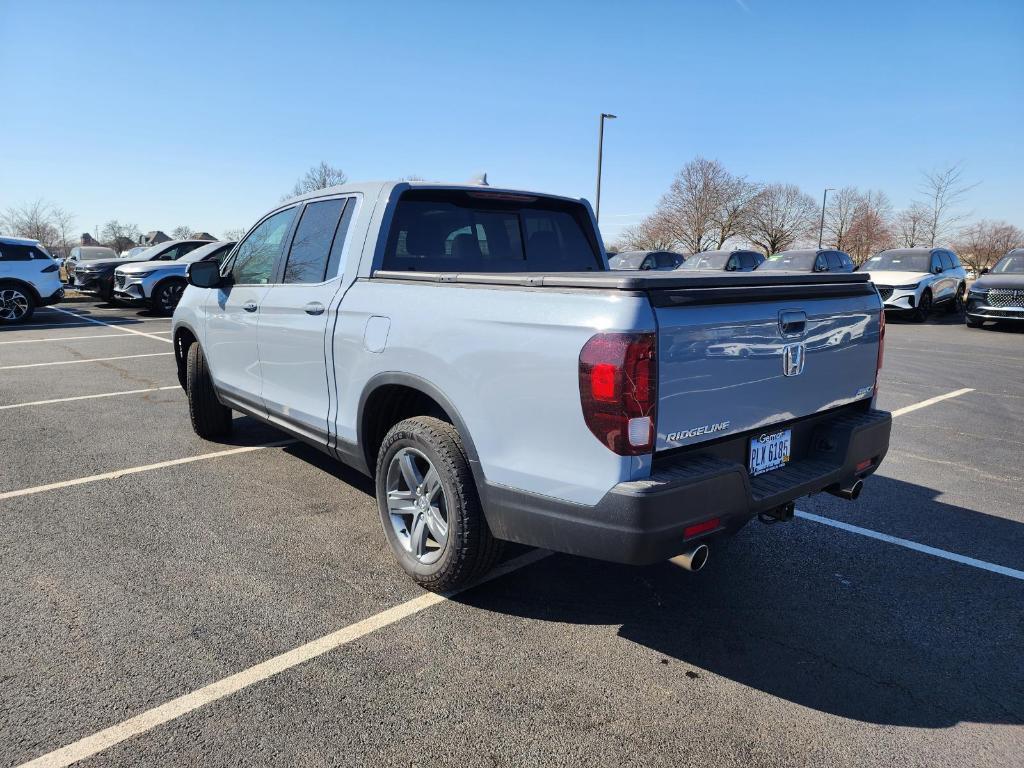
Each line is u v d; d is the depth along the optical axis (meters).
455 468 2.91
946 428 6.45
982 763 2.20
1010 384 8.62
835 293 3.09
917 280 16.30
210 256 16.92
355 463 3.66
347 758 2.18
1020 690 2.58
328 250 3.88
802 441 3.12
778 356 2.80
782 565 3.59
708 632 2.95
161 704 2.42
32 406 6.91
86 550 3.62
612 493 2.37
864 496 4.62
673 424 2.44
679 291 2.42
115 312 17.66
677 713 2.42
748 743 2.28
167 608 3.05
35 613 2.99
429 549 3.27
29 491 4.48
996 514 4.31
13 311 14.60
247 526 3.96
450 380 2.89
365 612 3.06
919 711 2.45
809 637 2.92
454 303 2.91
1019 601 3.24
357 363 3.43
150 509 4.20
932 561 3.65
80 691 2.47
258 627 2.92
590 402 2.38
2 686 2.49
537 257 4.33
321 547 3.69
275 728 2.31
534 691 2.53
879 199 51.47
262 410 4.49
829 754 2.23
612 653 2.78
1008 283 14.41
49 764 2.13
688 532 2.43
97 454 5.29
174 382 8.22
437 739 2.27
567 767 2.16
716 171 51.25
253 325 4.43
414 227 3.72
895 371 9.59
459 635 2.90
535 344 2.55
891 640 2.90
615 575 3.46
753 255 20.75
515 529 2.72
